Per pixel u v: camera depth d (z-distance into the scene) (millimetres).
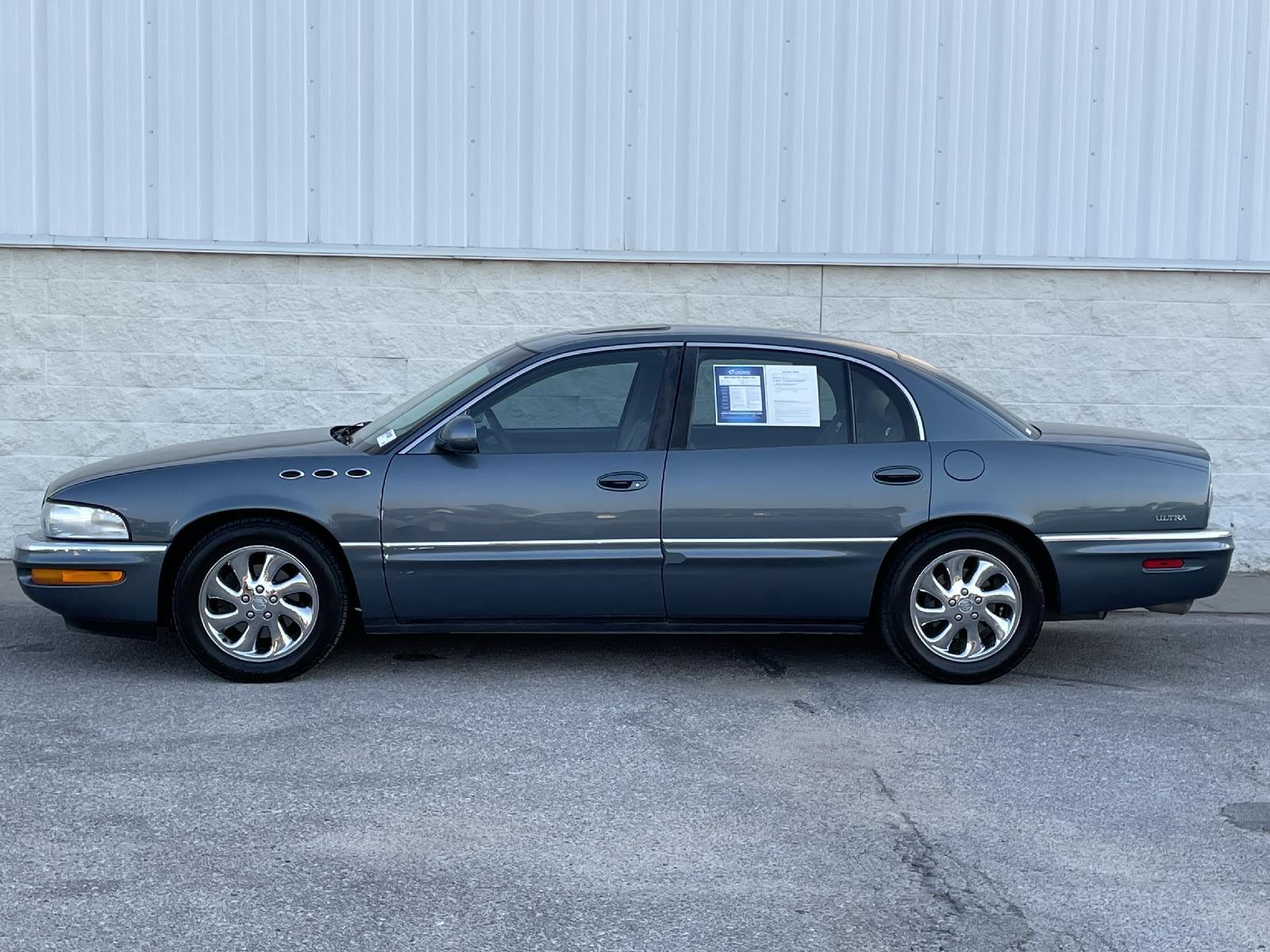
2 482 9523
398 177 9492
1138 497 6570
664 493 6434
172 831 4695
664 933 4000
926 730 5992
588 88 9508
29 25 9273
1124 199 9711
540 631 6598
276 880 4316
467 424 6328
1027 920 4129
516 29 9445
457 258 9562
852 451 6531
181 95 9367
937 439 6594
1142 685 6824
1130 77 9648
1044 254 9711
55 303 9453
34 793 5035
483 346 9656
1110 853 4656
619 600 6516
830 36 9539
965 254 9688
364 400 9648
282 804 4965
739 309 9719
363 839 4660
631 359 6633
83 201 9375
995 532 6586
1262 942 4008
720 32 9508
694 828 4809
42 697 6301
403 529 6395
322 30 9383
